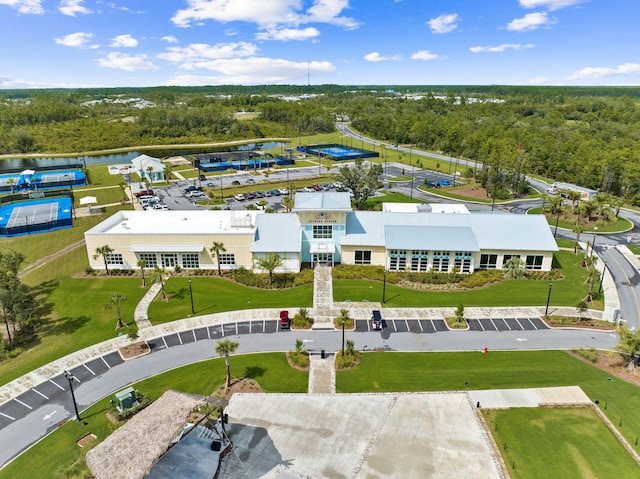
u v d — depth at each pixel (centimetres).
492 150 15050
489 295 6438
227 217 8175
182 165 16675
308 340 5294
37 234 9275
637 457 3519
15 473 3438
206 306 6116
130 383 4528
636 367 4741
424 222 7612
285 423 3962
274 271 7156
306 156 18800
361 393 4366
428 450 3653
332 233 7388
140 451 3028
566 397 4281
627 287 6750
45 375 4662
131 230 7506
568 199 11669
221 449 3603
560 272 7262
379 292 6506
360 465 3506
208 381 4553
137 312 5953
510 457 3572
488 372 4681
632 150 13575
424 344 5206
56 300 6322
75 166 16562
